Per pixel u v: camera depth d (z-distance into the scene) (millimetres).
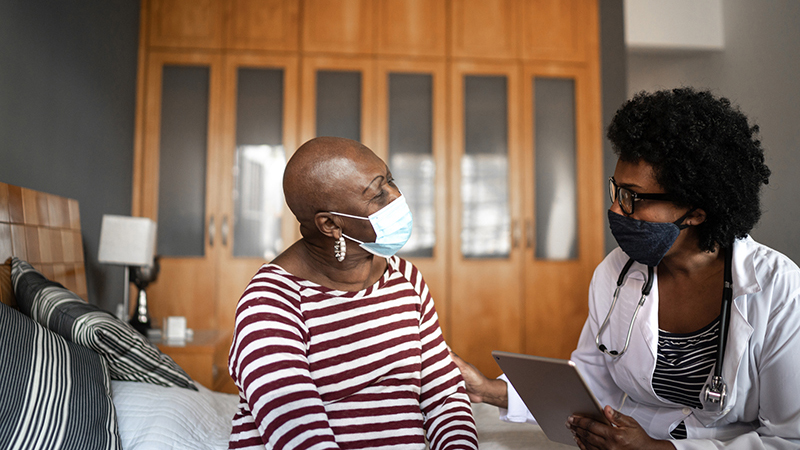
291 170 929
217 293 3561
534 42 3893
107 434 1117
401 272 1080
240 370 888
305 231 965
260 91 3684
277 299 923
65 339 1247
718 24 4168
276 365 865
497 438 1263
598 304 1291
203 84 3646
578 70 3910
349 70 3758
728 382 1046
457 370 1102
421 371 1073
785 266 1041
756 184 1043
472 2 3873
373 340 965
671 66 4547
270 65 3695
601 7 3938
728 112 1044
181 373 1544
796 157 3387
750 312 1044
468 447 974
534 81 3893
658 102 1053
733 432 1104
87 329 1356
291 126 3682
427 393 1067
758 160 1044
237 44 3680
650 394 1182
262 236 3629
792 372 1006
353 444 925
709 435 1108
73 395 1097
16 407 969
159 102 3605
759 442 988
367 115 3750
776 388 1025
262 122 3670
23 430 962
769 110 3635
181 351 2367
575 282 3816
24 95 2014
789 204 3398
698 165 1003
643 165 1055
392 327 987
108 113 3025
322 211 924
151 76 3609
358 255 971
